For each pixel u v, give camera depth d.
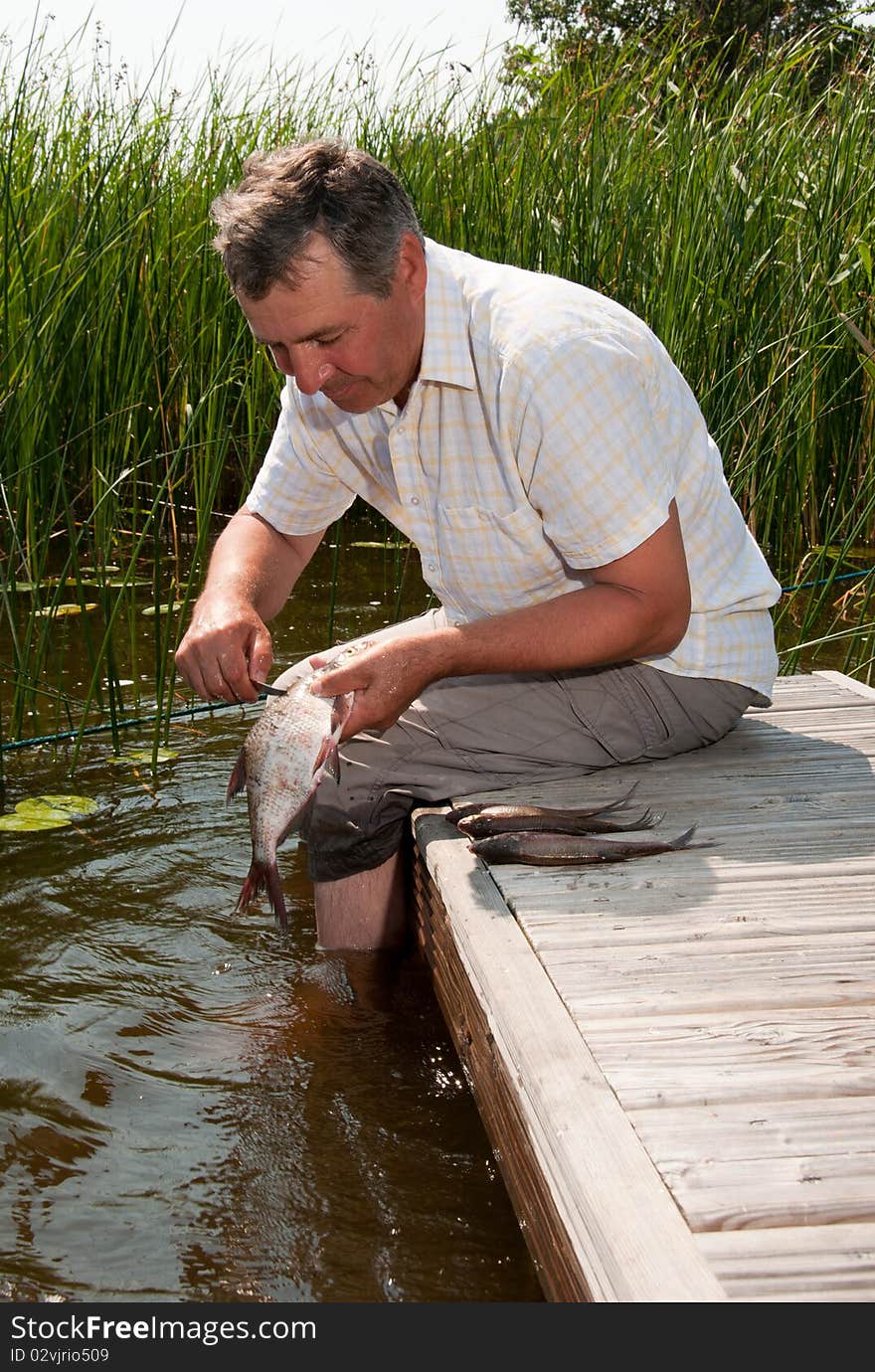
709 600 2.46
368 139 5.75
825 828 2.26
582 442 2.10
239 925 2.54
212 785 3.22
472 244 5.16
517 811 2.23
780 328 4.77
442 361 2.16
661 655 2.47
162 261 5.04
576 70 5.98
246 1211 1.72
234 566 2.58
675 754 2.61
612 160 5.19
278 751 2.09
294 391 2.54
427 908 2.30
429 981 2.34
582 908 1.97
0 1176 1.78
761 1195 1.29
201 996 2.27
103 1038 2.13
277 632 4.36
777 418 4.58
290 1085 2.02
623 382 2.13
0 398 3.97
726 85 5.41
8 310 4.01
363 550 5.64
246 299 1.99
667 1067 1.53
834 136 4.95
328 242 1.92
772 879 2.06
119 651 4.17
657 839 2.21
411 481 2.34
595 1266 1.23
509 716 2.45
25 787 3.18
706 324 4.71
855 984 1.72
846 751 2.68
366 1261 1.64
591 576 2.33
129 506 5.45
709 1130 1.41
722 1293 1.16
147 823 2.98
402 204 2.04
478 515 2.31
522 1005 1.67
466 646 2.13
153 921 2.54
